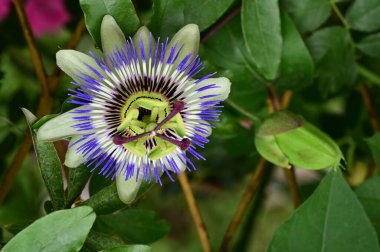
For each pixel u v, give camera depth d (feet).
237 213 1.77
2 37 2.02
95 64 1.43
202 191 2.23
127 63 1.45
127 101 1.47
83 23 1.74
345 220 1.48
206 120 1.52
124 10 1.46
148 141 1.51
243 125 1.87
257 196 2.02
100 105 1.45
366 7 1.70
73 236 1.39
